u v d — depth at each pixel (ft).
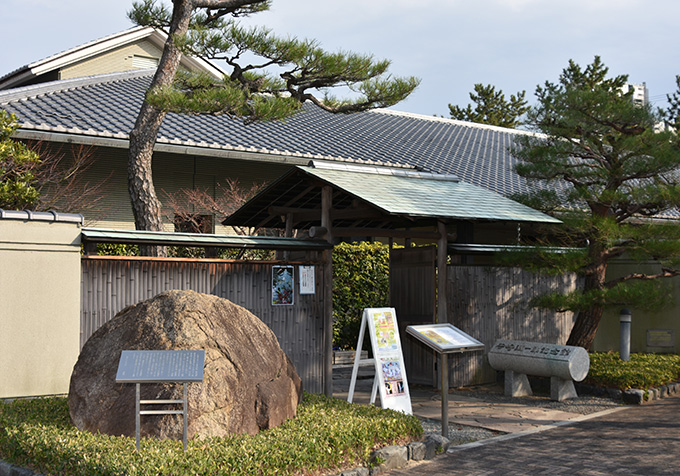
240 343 21.95
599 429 27.04
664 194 33.22
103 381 20.66
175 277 27.86
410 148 64.18
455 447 24.16
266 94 37.73
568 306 35.01
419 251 37.14
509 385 34.81
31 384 24.72
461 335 26.68
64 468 17.78
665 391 34.78
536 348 34.06
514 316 40.55
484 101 146.51
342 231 32.09
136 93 57.52
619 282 37.32
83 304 26.05
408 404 28.32
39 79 68.69
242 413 20.76
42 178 41.86
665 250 33.91
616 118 34.58
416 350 37.76
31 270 24.91
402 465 21.62
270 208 36.99
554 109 35.76
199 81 35.14
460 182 39.06
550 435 26.04
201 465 16.89
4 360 24.26
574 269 34.88
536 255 35.60
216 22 37.99
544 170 36.55
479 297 38.70
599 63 105.81
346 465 20.34
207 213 50.70
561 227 36.55
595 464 21.77
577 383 35.09
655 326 47.09
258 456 17.93
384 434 22.22
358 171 34.68
